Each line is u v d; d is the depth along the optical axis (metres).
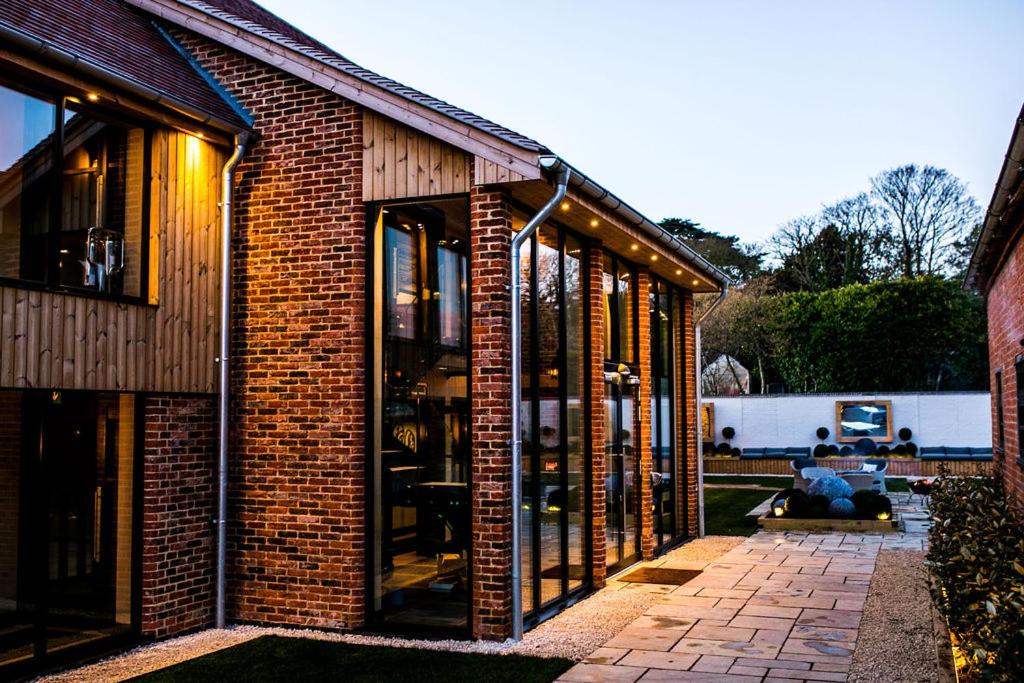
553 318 9.44
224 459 8.55
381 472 8.39
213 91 8.86
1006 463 10.55
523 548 8.37
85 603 7.41
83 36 7.68
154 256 7.94
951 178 38.25
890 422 28.53
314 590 8.34
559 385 9.52
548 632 8.11
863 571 11.07
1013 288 8.95
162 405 8.05
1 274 6.73
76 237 7.33
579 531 9.94
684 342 14.51
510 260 7.98
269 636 8.04
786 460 28.39
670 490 13.43
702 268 13.20
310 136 8.59
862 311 32.53
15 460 7.18
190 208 8.40
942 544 7.71
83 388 7.12
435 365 8.16
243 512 8.63
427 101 7.98
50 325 6.87
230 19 8.91
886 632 7.93
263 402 8.62
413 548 8.19
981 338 33.78
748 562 11.92
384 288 8.44
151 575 7.88
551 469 9.20
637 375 12.02
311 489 8.40
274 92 8.76
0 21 6.14
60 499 7.23
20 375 6.58
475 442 7.83
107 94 7.25
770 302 37.03
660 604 9.30
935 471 26.09
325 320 8.45
